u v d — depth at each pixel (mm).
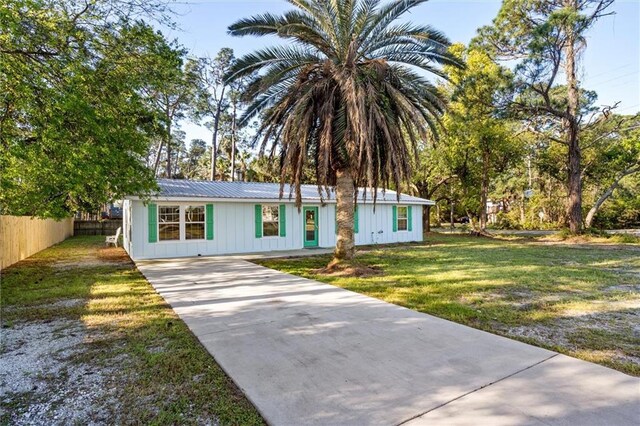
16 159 6789
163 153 39469
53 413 2682
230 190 14609
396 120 8992
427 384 3016
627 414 2508
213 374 3287
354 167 8766
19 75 5879
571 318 4922
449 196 26531
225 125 31859
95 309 5570
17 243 11461
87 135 6734
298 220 15375
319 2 8992
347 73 8352
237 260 11633
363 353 3727
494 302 5812
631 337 4148
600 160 21031
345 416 2553
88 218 28109
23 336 4344
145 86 7844
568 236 17969
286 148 8773
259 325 4734
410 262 10648
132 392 2979
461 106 19672
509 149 21344
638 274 8203
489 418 2488
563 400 2715
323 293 6637
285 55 9141
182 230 12789
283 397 2838
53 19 6273
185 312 5383
